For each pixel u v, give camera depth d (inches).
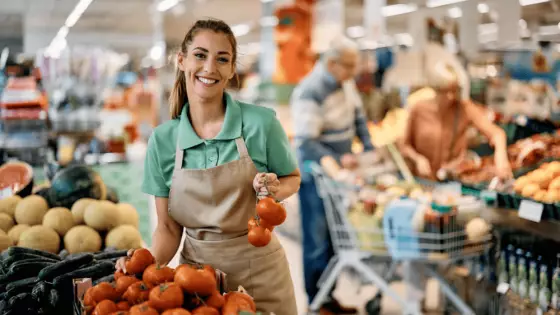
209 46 97.0
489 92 258.4
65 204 137.2
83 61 267.9
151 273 80.7
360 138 210.7
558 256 129.2
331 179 180.9
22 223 134.6
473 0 276.4
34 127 224.7
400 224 154.3
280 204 85.5
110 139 274.4
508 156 189.2
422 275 167.8
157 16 741.3
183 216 103.4
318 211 194.2
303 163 193.6
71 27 874.1
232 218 100.8
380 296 196.4
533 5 300.8
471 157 204.8
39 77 247.4
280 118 287.7
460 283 170.4
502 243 148.6
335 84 196.9
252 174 100.6
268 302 102.7
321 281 198.4
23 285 101.5
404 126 215.9
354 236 171.0
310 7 287.7
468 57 267.9
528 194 142.3
